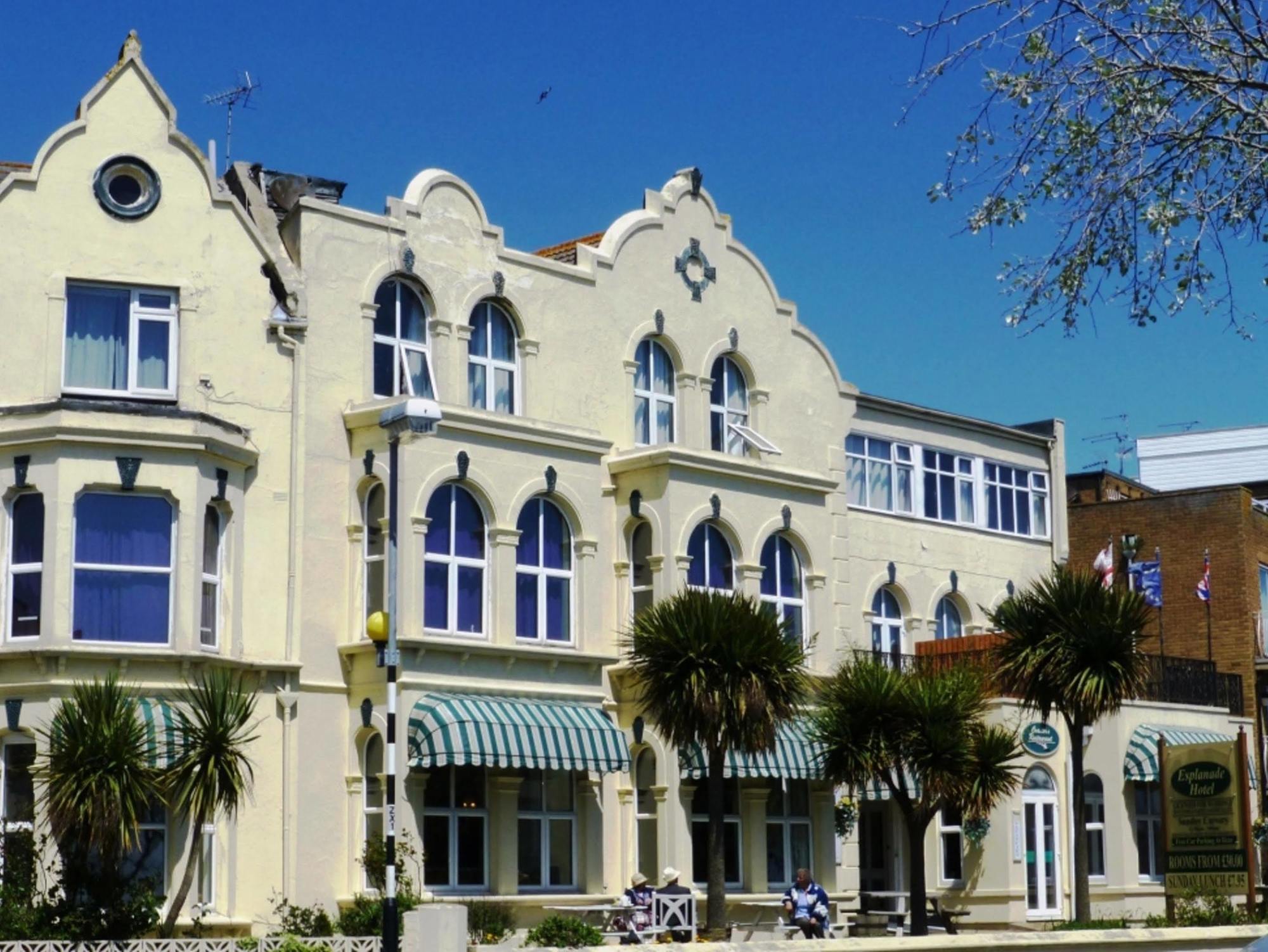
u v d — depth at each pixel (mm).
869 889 43781
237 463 32281
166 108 32844
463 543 34656
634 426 38906
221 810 29703
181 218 32688
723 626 32750
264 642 32469
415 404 27609
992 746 35875
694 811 38094
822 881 40344
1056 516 50906
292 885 32125
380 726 33062
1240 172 18656
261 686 32250
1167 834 36500
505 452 35250
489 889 34406
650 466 37500
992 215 18938
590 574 36594
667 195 40094
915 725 34969
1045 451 51188
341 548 33781
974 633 47719
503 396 36719
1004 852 41812
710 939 32406
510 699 34625
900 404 46344
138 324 32281
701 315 40344
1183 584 55906
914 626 46031
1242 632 54688
